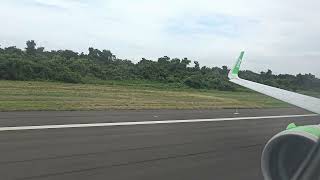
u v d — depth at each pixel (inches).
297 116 1239.5
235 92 2347.4
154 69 2509.8
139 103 1226.6
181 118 936.3
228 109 1321.4
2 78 1736.0
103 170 408.5
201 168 445.1
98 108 1025.5
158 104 1252.5
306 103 519.8
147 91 1743.4
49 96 1202.0
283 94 576.7
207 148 571.2
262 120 1040.8
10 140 535.5
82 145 531.8
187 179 394.6
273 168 214.8
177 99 1498.5
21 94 1186.6
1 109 861.8
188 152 531.5
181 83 2378.2
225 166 462.6
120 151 509.0
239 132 770.2
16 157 439.8
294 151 212.5
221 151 554.6
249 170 448.5
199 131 745.0
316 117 1237.1
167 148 550.9
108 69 2349.9
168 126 782.5
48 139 558.3
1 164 406.6
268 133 781.3
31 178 362.9
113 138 601.9
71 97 1227.9
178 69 2655.0
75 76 1925.4
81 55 2780.5
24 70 1806.1
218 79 2484.0
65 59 2253.9
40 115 817.5
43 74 1851.6
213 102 1509.6
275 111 1382.9
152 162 458.9
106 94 1428.4
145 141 595.2
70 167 411.2
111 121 791.7
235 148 585.3
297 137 210.8
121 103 1175.0
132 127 733.3
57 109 940.0
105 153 490.6
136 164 444.1
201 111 1169.4
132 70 2464.3
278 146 215.9
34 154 459.5
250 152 559.8
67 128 666.8
